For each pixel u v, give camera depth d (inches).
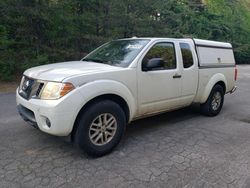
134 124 219.3
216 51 248.1
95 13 496.7
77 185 126.6
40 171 137.9
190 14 968.9
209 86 235.5
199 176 137.9
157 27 597.0
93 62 184.2
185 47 213.9
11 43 414.0
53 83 142.9
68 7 455.2
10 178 130.4
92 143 151.9
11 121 214.5
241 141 187.6
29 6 402.9
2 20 412.2
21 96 162.6
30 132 190.7
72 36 463.8
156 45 189.2
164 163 150.9
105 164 147.7
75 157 154.6
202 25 1044.5
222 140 188.5
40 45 435.8
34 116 149.9
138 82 172.6
